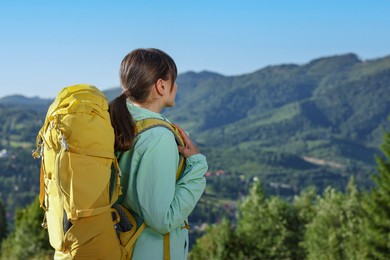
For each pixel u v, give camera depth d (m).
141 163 2.19
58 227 2.15
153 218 2.16
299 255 45.94
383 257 30.48
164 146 2.22
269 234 46.25
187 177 2.28
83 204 2.02
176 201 2.22
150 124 2.27
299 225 46.88
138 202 2.24
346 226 37.31
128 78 2.36
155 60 2.36
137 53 2.38
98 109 2.13
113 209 2.13
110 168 2.15
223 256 45.88
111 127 2.16
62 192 2.07
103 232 2.06
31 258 11.35
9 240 30.25
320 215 39.66
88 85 2.28
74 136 2.05
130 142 2.20
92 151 2.06
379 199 30.28
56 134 2.09
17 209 36.41
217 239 46.66
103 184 2.06
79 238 2.03
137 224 2.28
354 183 41.06
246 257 46.09
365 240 31.33
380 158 30.36
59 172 2.06
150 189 2.17
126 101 2.30
